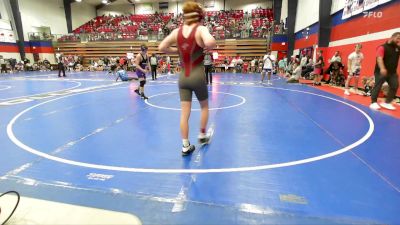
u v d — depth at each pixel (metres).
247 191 2.64
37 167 3.20
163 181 2.85
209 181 2.85
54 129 4.83
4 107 6.91
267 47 23.33
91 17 34.78
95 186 2.74
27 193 2.59
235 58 23.00
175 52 3.58
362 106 7.02
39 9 27.20
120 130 4.77
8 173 3.03
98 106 7.02
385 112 6.26
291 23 20.50
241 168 3.18
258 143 4.08
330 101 7.82
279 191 2.65
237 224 2.13
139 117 5.75
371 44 10.02
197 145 4.00
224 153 3.67
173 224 2.12
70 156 3.55
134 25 30.88
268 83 13.12
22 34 25.48
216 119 5.58
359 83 10.70
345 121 5.42
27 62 25.38
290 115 5.97
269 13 29.34
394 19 8.71
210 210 2.32
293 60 16.88
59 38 28.14
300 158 3.49
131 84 12.78
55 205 2.33
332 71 12.41
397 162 3.37
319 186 2.75
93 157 3.52
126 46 27.11
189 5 3.27
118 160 3.42
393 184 2.80
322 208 2.36
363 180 2.88
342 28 12.50
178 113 6.13
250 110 6.50
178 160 3.42
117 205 2.38
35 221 2.09
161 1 33.66
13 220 2.10
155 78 15.83
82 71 24.88
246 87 11.40
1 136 4.43
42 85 12.38
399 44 6.27
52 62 28.05
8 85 12.41
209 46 3.04
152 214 2.25
